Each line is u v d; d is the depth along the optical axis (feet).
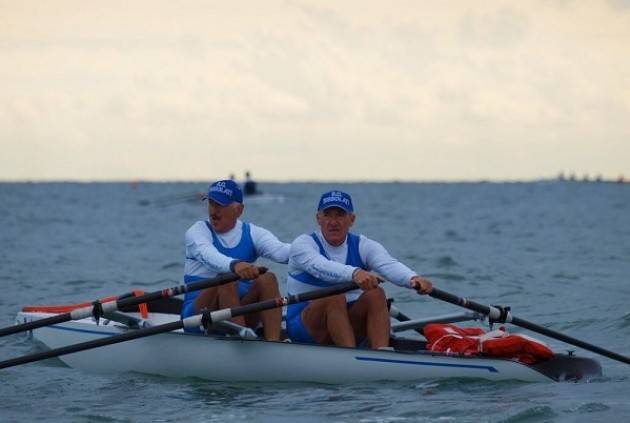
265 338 108.58
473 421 86.28
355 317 107.24
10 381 109.60
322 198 105.60
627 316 148.66
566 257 276.41
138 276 225.56
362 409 91.97
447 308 168.25
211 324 102.68
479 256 278.87
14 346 130.93
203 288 105.50
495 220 539.70
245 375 107.04
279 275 219.41
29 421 89.76
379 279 100.68
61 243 344.28
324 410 92.02
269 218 563.89
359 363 103.71
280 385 104.88
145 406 95.66
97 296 188.55
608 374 108.37
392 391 99.35
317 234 107.34
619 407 90.58
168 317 130.82
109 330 117.08
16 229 441.27
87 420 89.81
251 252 112.06
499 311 105.60
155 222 517.14
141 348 112.98
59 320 107.14
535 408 89.10
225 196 109.70
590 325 146.00
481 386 100.73
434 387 100.63
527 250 305.12
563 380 103.91
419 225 485.97
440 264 250.16
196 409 93.86
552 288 196.95
